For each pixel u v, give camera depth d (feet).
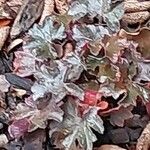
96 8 1.59
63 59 1.51
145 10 1.66
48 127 1.46
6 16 1.66
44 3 1.66
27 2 1.66
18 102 1.53
